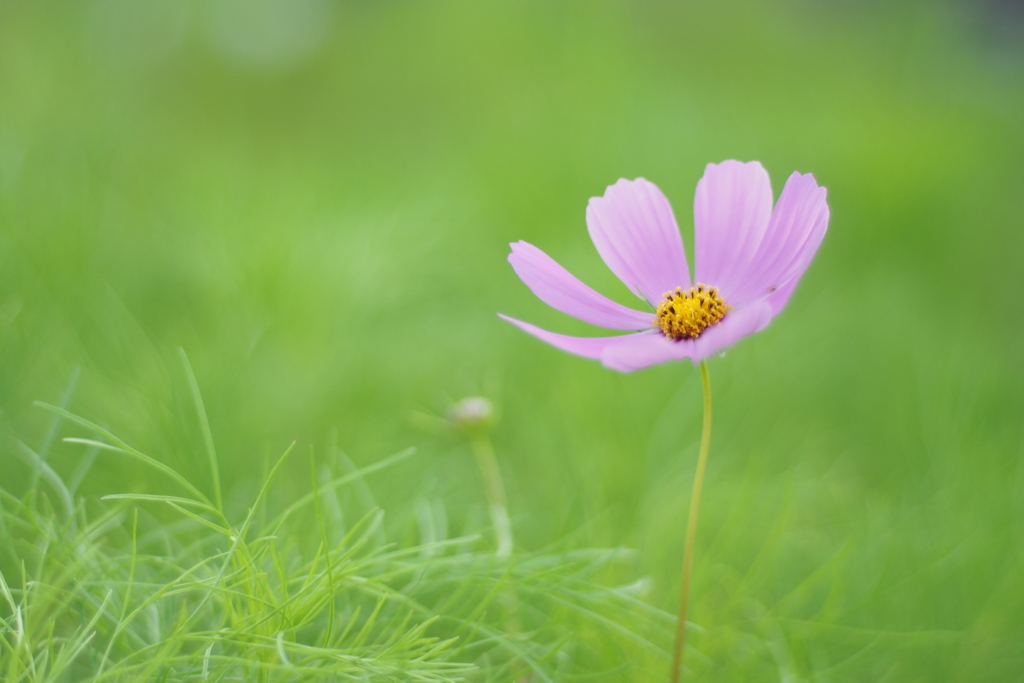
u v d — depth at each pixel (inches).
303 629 22.6
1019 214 44.5
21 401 25.3
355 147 49.1
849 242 40.3
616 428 26.7
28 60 30.9
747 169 22.1
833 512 26.6
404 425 27.7
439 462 26.9
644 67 51.5
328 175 38.8
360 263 30.5
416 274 33.1
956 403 27.5
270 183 35.7
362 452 26.7
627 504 26.0
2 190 26.8
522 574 23.0
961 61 52.5
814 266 37.8
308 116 54.9
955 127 46.6
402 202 35.7
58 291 26.6
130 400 25.9
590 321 22.0
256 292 28.3
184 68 50.9
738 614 24.6
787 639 23.8
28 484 24.5
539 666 22.3
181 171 33.9
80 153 28.8
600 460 26.4
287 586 21.6
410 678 21.6
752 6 61.7
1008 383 28.4
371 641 22.8
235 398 26.3
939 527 25.5
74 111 30.9
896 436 28.0
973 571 24.9
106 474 24.8
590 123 42.0
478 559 22.5
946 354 28.4
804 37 61.4
